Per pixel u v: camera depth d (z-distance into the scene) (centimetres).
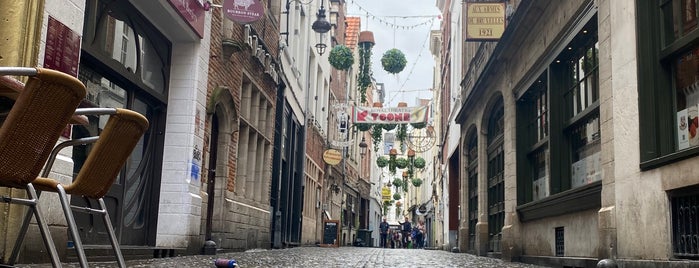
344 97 3378
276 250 1405
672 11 620
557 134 976
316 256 1102
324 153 2433
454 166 2441
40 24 534
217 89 993
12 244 504
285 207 1830
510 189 1217
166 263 678
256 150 1364
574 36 859
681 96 607
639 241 630
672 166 565
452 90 2391
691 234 541
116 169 327
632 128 652
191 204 874
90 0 660
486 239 1579
